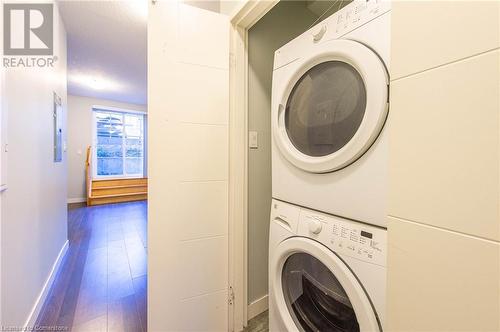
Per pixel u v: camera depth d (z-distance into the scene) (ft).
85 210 14.15
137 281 6.20
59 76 7.06
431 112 1.32
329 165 2.61
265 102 5.05
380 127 2.18
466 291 1.19
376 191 2.23
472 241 1.17
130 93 15.62
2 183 3.40
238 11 4.01
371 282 2.19
